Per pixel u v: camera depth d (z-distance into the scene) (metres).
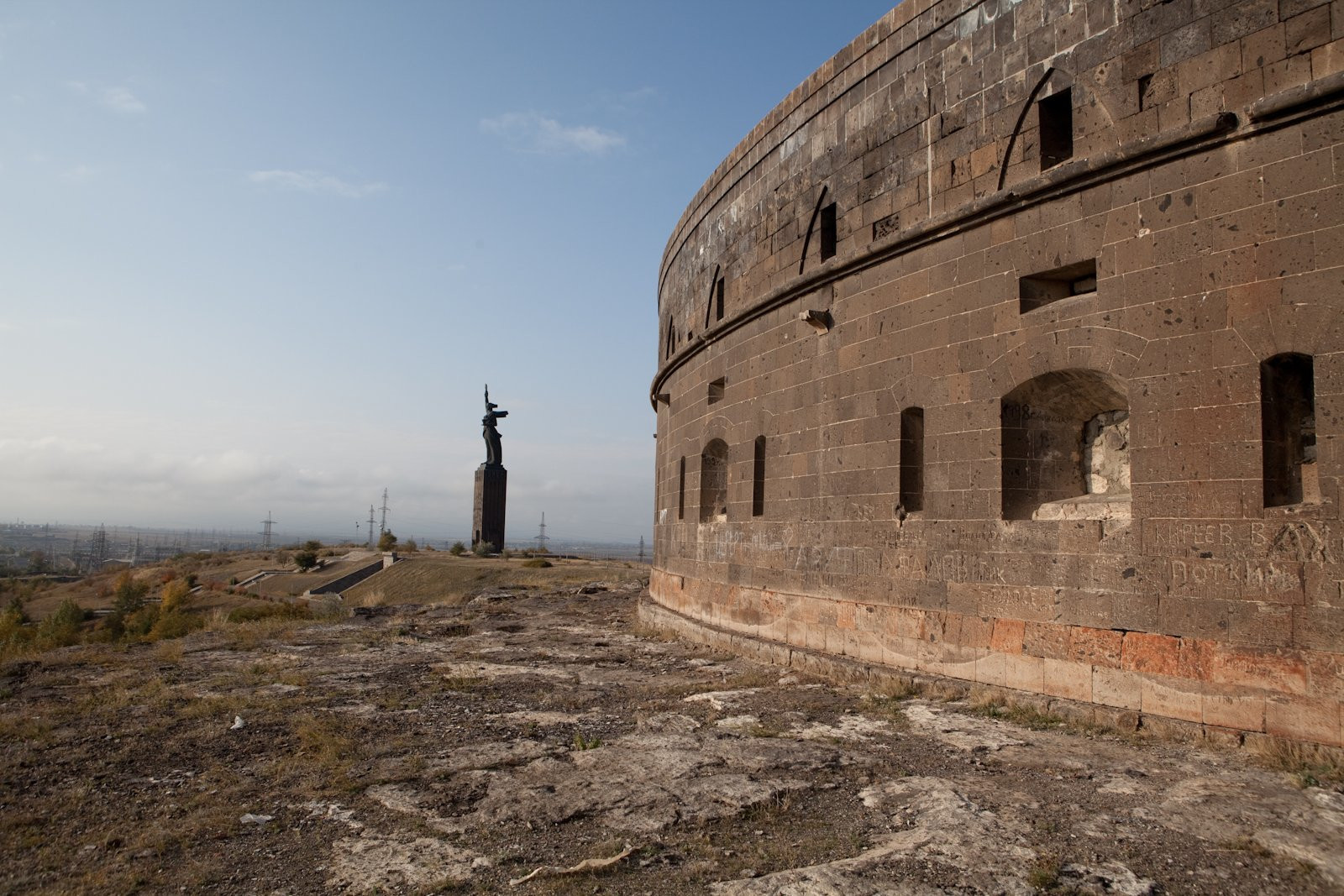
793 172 15.89
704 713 10.77
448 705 11.50
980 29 11.97
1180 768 7.85
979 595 11.30
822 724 10.04
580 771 8.19
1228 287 9.00
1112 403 10.79
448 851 6.22
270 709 10.98
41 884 5.66
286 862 6.03
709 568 18.45
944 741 9.12
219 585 71.38
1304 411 8.88
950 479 11.86
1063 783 7.48
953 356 11.95
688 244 21.95
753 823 6.77
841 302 14.17
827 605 14.02
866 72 13.94
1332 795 6.88
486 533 74.88
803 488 14.89
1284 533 8.41
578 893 5.45
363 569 70.00
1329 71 8.42
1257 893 5.21
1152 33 9.90
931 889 5.30
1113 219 10.09
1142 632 9.44
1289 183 8.62
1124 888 5.29
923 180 12.66
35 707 10.96
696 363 20.45
